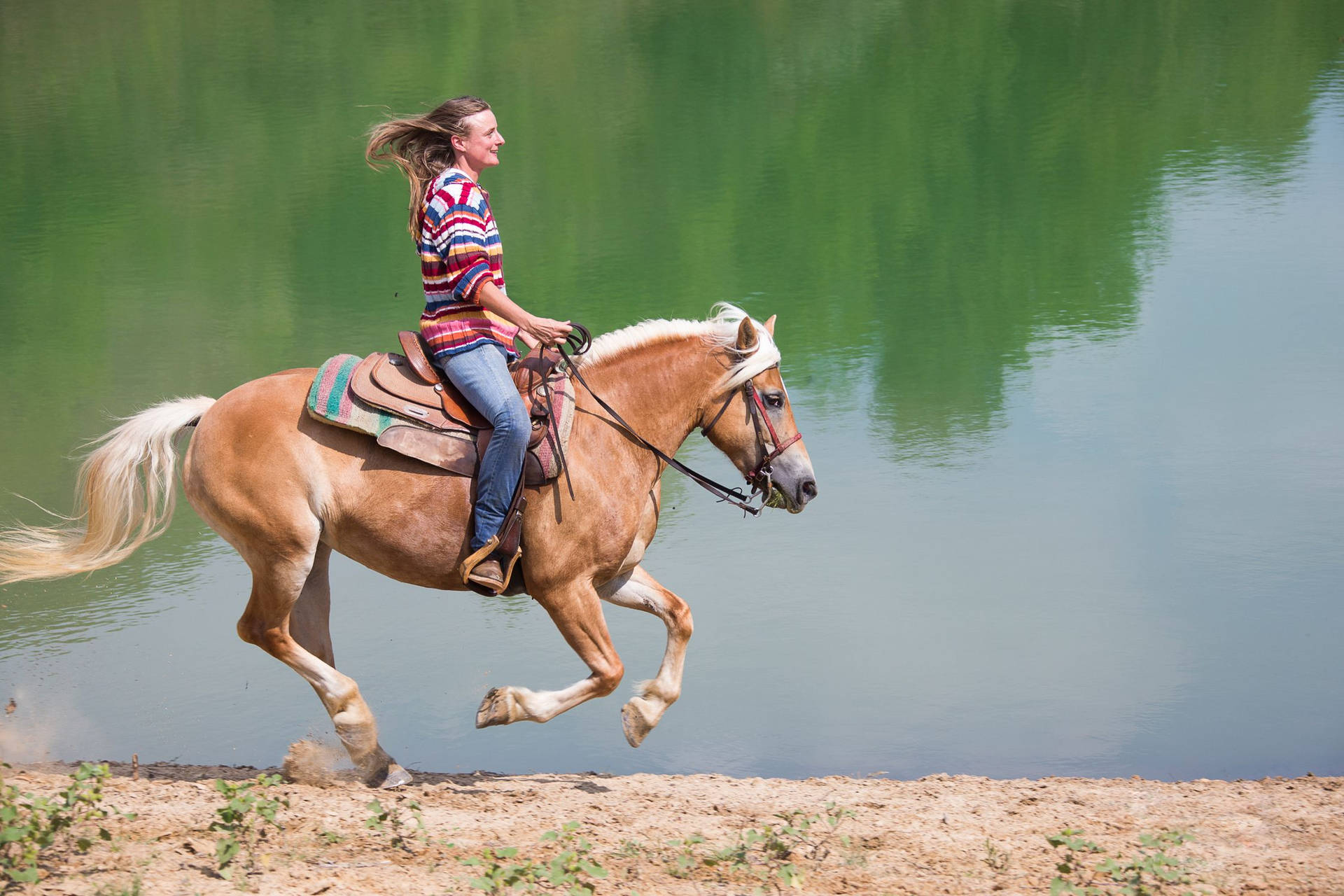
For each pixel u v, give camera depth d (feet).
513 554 22.89
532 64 131.75
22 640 34.55
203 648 34.22
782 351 59.72
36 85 127.44
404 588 38.93
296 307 66.33
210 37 148.15
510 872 18.72
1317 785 24.85
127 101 119.96
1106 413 50.78
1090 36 143.43
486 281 22.33
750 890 19.29
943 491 44.09
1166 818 22.89
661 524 42.96
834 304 66.13
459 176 22.70
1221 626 34.24
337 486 22.63
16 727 29.14
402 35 146.00
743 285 69.46
